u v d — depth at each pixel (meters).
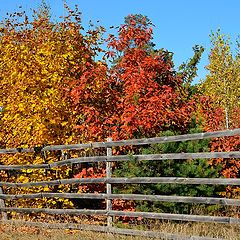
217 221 7.61
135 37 11.07
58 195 9.82
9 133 11.32
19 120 10.58
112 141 9.05
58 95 10.55
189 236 7.76
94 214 9.22
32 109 10.49
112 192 9.40
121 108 10.55
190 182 7.91
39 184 10.13
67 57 11.04
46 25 11.68
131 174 8.87
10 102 10.74
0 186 10.80
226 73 26.75
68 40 11.27
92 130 10.05
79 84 10.62
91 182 9.26
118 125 10.27
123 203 9.30
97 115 10.24
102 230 8.98
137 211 8.88
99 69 10.59
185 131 10.20
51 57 10.84
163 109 9.79
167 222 8.85
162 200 8.26
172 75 11.36
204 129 10.76
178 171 8.93
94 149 10.62
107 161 9.08
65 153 10.84
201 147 9.28
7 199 10.64
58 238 8.72
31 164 10.52
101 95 10.84
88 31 11.70
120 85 11.14
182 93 11.36
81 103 10.69
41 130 10.38
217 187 9.34
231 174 9.97
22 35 11.82
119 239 8.39
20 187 10.70
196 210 8.84
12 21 12.04
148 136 9.72
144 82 10.06
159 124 9.75
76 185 10.57
